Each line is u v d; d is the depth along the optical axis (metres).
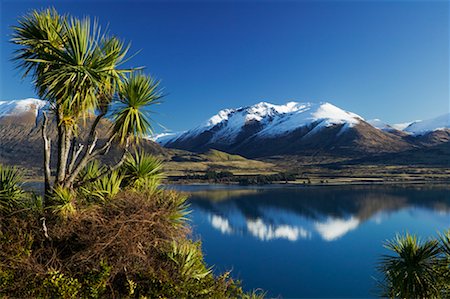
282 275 28.62
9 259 4.11
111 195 5.09
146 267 4.67
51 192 4.86
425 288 5.43
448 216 53.25
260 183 121.44
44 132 4.96
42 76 4.64
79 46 4.74
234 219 53.09
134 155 6.27
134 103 5.11
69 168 5.05
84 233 4.48
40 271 4.13
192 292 4.79
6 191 5.04
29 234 4.43
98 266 4.32
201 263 5.45
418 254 5.62
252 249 36.78
